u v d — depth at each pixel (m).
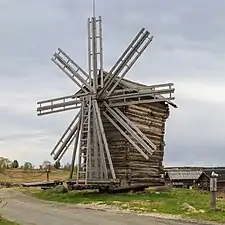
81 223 18.86
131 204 25.42
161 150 37.44
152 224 18.39
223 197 33.28
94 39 35.19
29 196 33.19
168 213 21.66
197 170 71.12
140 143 32.66
